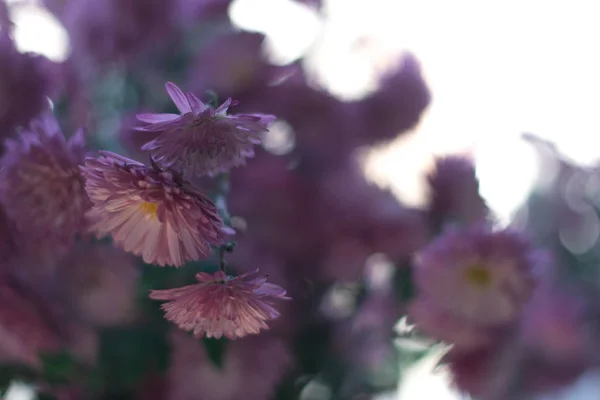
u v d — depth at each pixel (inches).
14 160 24.9
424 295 28.2
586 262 35.9
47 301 27.7
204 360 28.6
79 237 26.8
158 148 22.7
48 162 24.7
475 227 28.0
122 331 28.3
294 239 29.5
